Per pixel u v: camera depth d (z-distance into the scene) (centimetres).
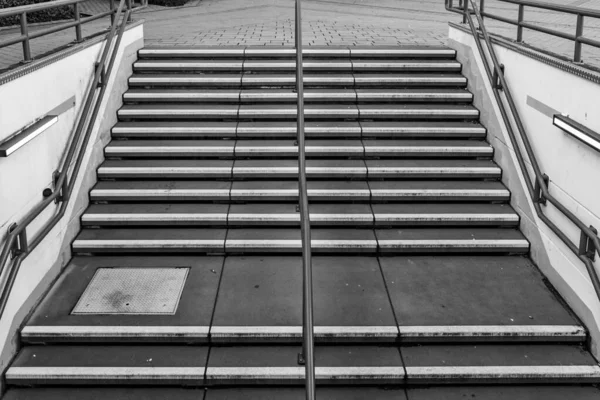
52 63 494
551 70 493
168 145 630
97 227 552
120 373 403
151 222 550
